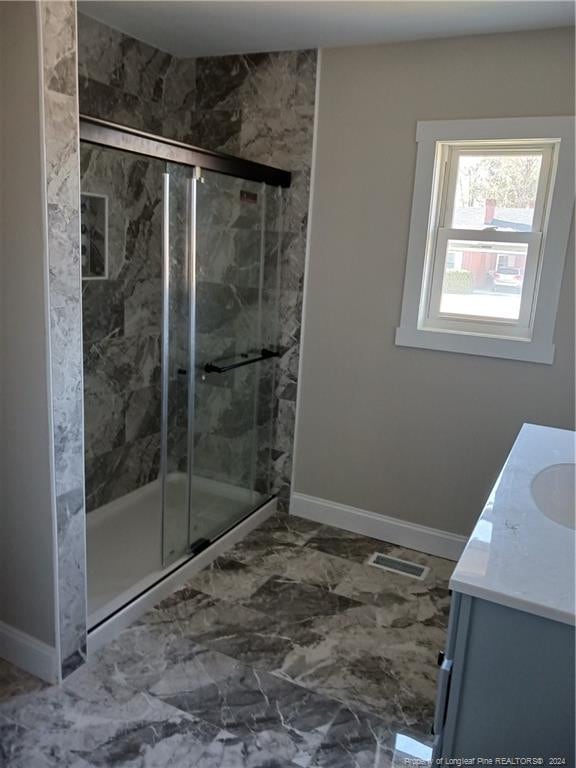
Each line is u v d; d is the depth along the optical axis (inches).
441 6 89.5
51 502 75.8
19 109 67.6
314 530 127.1
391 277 114.3
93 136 75.1
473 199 109.5
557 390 105.0
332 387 124.0
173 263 100.2
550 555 51.7
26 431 75.9
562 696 46.1
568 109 97.0
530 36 97.3
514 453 79.1
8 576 82.3
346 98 112.1
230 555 116.1
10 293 73.1
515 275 107.9
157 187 120.1
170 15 100.3
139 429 132.8
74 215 72.3
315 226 119.4
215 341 110.7
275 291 124.7
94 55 106.3
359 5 90.9
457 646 48.7
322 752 72.8
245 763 70.7
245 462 127.1
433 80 105.0
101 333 118.7
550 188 101.9
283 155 119.6
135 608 95.1
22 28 65.4
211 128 126.3
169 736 74.0
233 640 91.9
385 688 83.5
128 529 121.3
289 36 106.8
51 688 80.6
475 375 110.7
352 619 98.1
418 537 120.6
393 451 120.5
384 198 112.2
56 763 69.6
